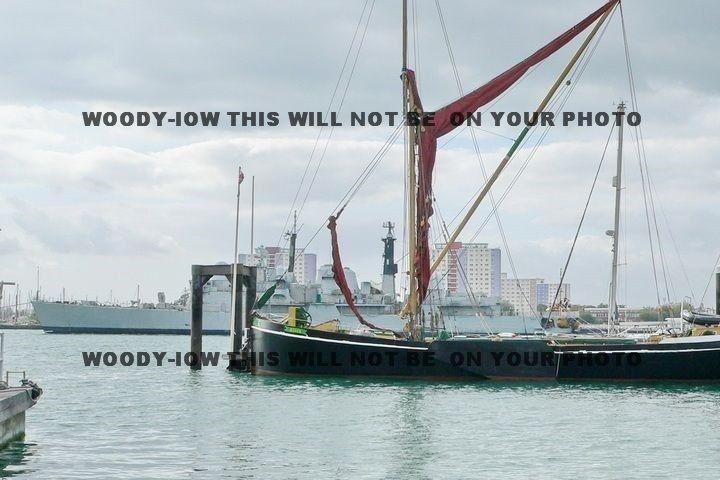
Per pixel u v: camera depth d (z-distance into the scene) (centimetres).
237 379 6850
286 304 16950
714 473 3272
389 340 6656
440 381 6606
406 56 6981
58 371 7950
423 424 4422
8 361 9581
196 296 7988
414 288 7038
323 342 6762
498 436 4066
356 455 3569
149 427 4281
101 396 5678
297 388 6159
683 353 6450
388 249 17612
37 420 4522
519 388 6219
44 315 19250
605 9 6881
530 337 7062
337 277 7144
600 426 4394
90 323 19225
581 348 6531
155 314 18988
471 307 16788
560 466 3381
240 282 7838
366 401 5372
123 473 3162
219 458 3475
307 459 3475
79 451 3584
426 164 7006
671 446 3831
